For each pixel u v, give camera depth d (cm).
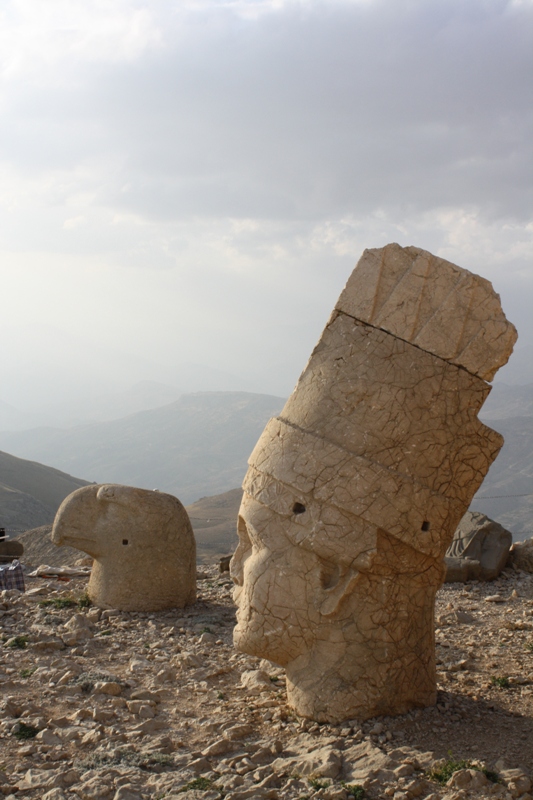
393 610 508
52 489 8731
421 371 506
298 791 423
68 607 857
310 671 515
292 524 502
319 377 522
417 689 528
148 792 424
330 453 497
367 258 524
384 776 434
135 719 539
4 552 1227
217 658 691
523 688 601
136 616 832
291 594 504
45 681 606
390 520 489
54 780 434
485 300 510
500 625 802
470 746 483
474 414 512
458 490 515
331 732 495
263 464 519
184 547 892
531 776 440
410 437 499
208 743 501
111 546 861
